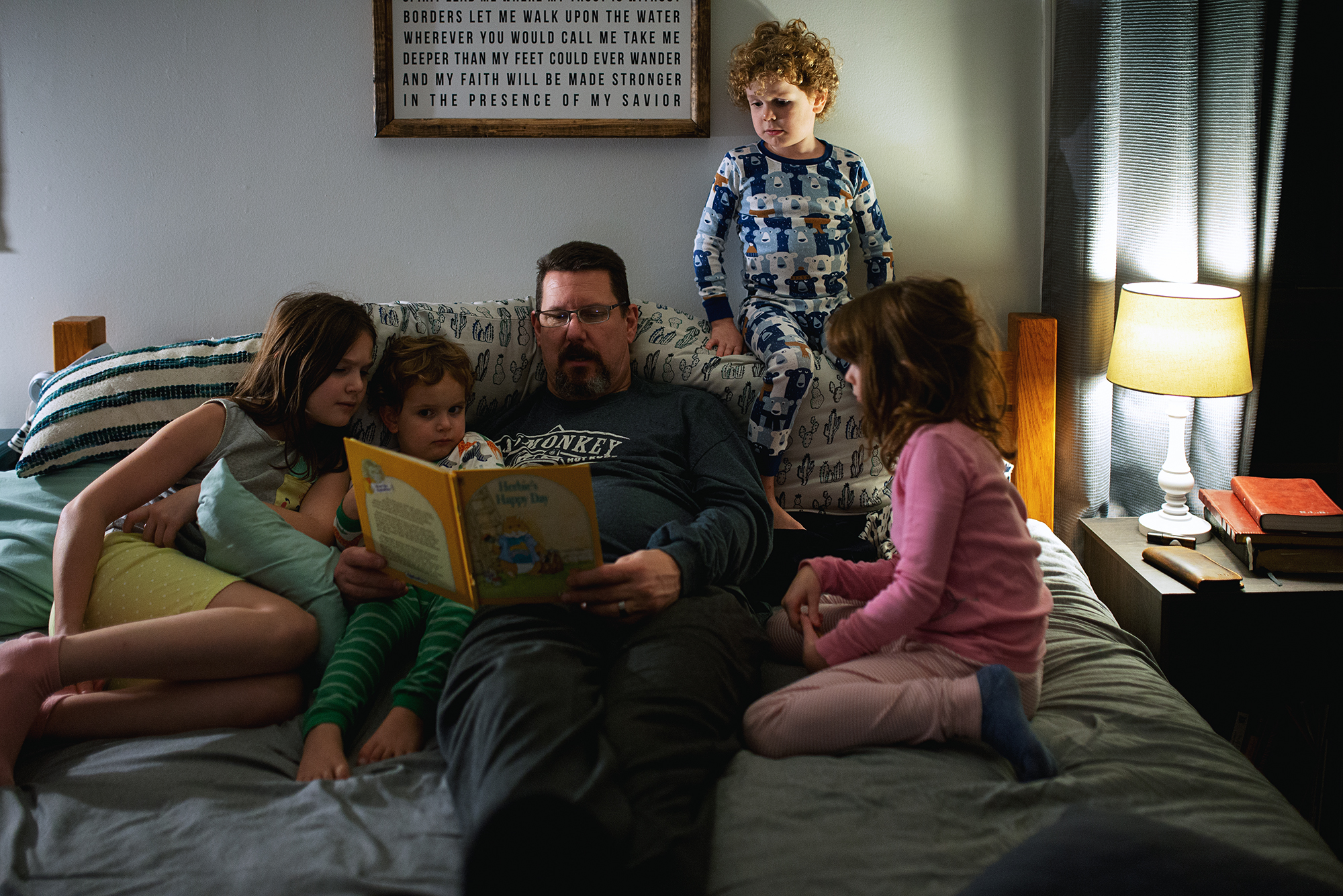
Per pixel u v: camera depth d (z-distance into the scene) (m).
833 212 1.96
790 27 1.91
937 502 1.25
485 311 1.86
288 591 1.41
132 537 1.46
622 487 1.60
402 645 1.45
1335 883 0.99
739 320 2.03
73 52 1.96
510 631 1.27
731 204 2.01
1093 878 0.91
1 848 1.03
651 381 1.91
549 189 2.07
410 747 1.27
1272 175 1.93
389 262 2.09
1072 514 2.12
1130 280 2.03
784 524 1.79
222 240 2.06
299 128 2.02
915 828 1.06
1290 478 2.21
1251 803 1.13
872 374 1.31
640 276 2.13
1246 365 1.78
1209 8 1.89
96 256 2.05
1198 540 1.86
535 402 1.90
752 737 1.25
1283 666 1.72
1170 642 1.68
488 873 0.95
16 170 2.01
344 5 1.97
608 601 1.29
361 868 1.00
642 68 2.00
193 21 1.96
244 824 1.07
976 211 2.12
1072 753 1.22
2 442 1.89
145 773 1.15
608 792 0.99
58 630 1.30
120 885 0.98
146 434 1.62
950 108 2.07
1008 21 2.04
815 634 1.40
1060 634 1.56
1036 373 2.05
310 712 1.28
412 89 1.99
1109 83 1.92
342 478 1.62
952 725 1.21
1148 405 2.05
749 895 0.96
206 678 1.28
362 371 1.61
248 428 1.54
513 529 1.22
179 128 2.00
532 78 2.00
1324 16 2.04
